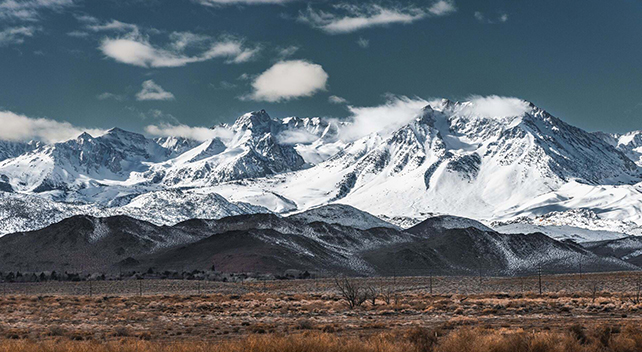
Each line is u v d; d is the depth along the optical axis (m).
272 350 60.69
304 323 95.31
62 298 172.00
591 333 68.94
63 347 66.44
